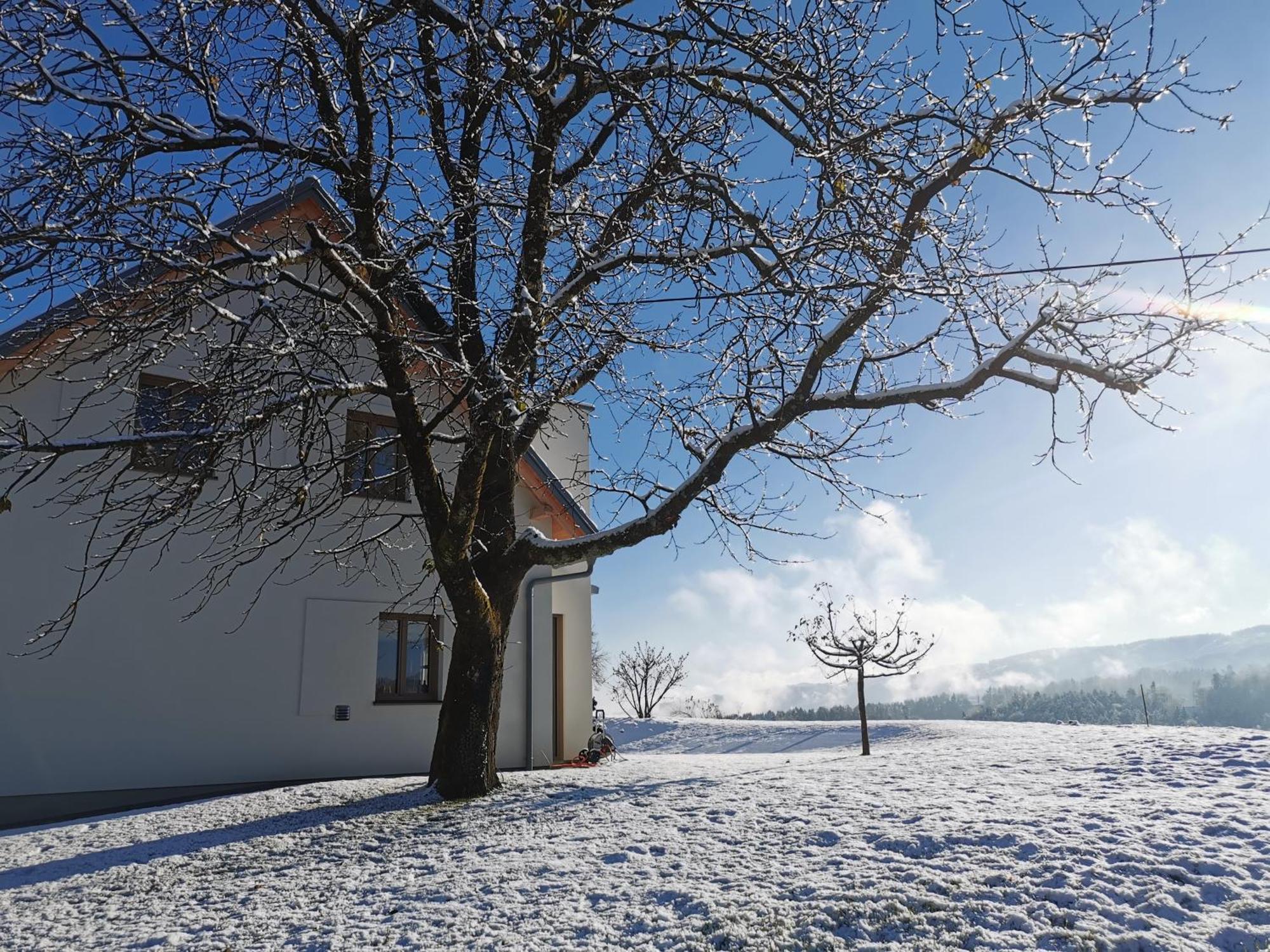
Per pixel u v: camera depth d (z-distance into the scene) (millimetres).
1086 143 6945
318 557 12898
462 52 7672
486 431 8539
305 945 5227
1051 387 7891
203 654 11766
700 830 6762
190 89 7547
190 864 7285
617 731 31750
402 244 8375
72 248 6750
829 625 13953
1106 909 4441
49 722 10648
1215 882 4633
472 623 9203
